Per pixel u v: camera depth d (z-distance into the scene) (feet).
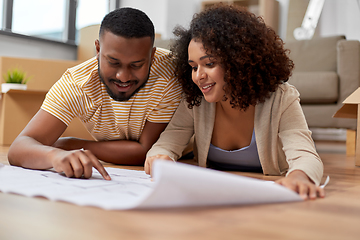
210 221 1.61
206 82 3.36
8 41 12.58
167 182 1.67
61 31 14.78
